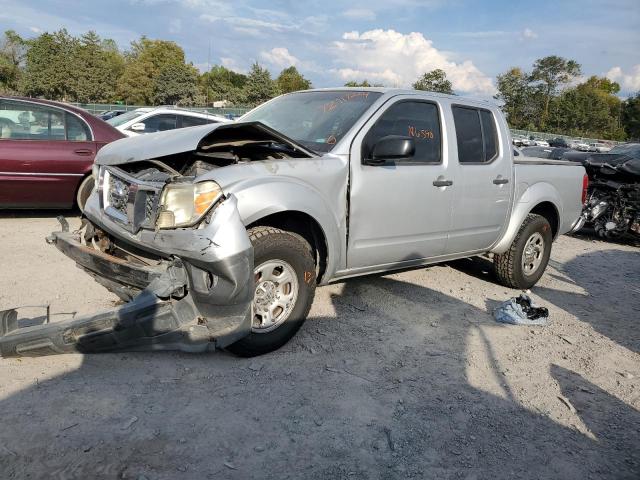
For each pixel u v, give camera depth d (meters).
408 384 3.68
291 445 2.91
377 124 4.46
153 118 11.27
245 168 3.62
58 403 3.05
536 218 5.93
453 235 5.15
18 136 7.05
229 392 3.35
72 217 7.86
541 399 3.65
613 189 9.59
